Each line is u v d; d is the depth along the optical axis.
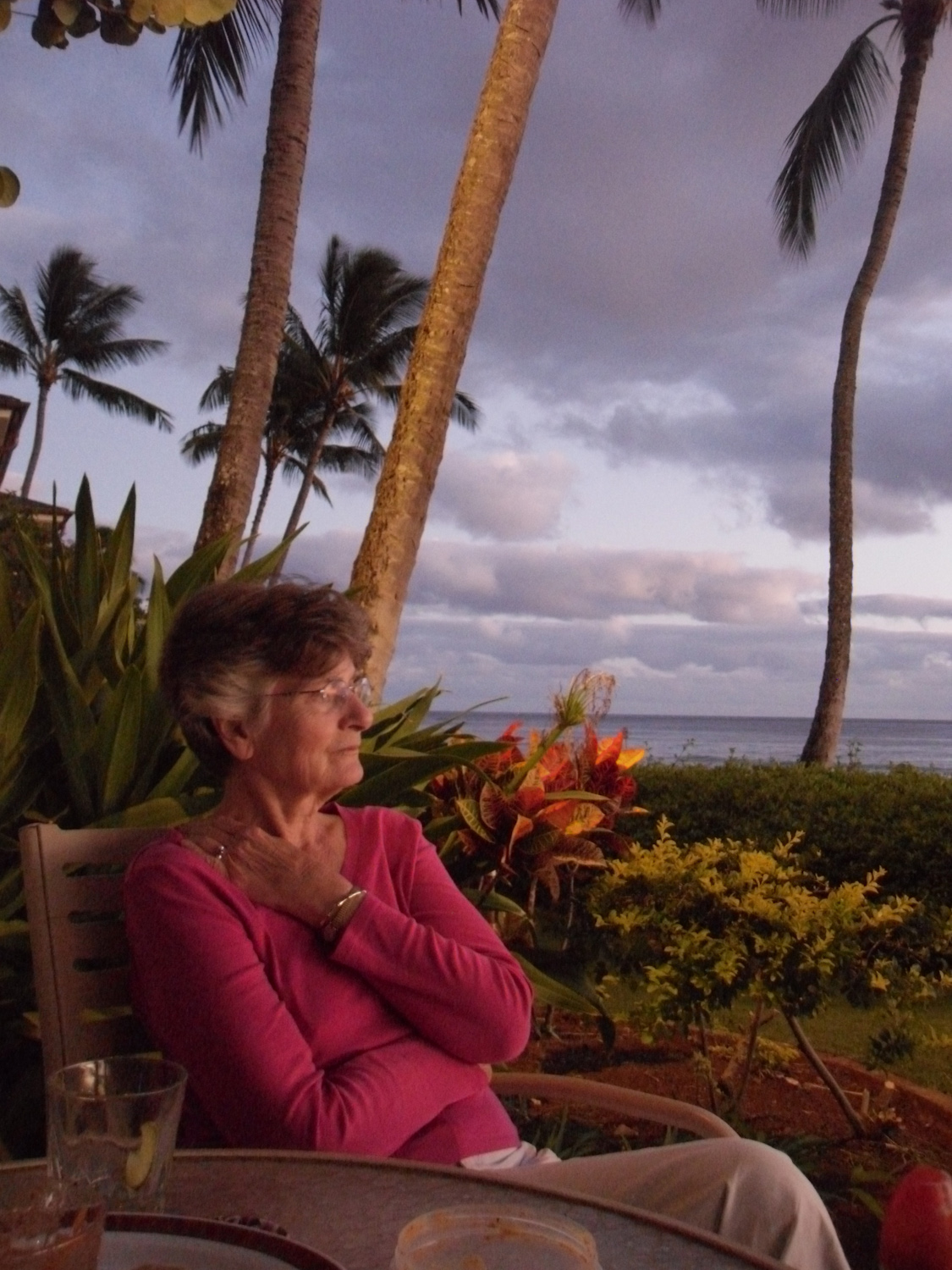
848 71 18.94
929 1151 3.88
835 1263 1.81
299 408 43.88
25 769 2.78
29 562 2.93
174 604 3.19
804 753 18.97
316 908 1.94
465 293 5.14
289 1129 1.75
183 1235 1.09
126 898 1.92
